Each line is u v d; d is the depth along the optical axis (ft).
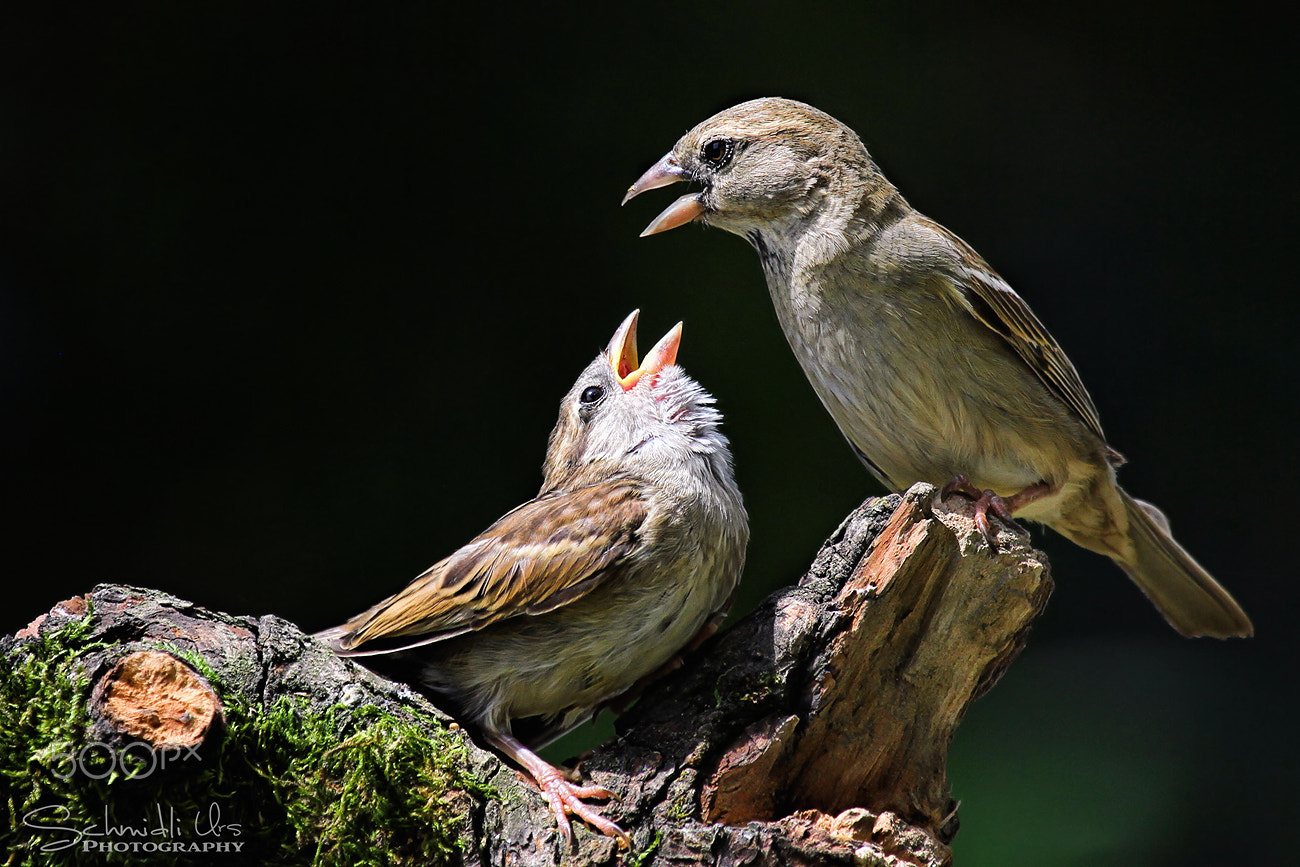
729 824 18.44
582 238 40.29
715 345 40.04
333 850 17.56
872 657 19.21
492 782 18.39
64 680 17.02
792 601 19.40
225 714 17.35
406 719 18.56
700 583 21.50
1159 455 44.04
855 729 19.27
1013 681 39.55
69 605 18.47
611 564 20.79
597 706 22.39
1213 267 45.19
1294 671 39.99
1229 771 37.70
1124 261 45.03
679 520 21.31
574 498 21.54
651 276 40.47
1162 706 38.91
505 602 20.72
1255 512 43.21
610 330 39.73
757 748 18.60
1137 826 35.70
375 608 21.75
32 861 16.16
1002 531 19.88
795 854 17.90
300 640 19.03
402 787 17.93
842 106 44.14
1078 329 44.86
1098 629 40.81
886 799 19.44
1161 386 44.55
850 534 19.75
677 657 21.98
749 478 39.11
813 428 39.52
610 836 18.07
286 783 17.72
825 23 44.11
